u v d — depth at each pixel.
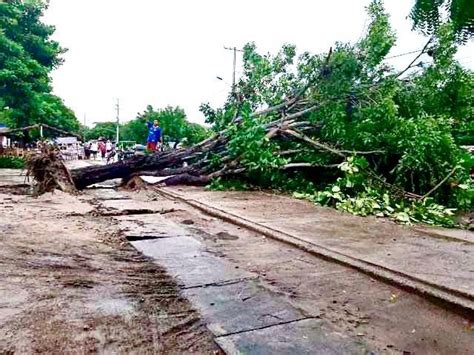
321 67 9.70
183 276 3.71
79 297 3.09
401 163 8.27
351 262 4.14
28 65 20.55
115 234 5.21
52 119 25.00
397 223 6.45
